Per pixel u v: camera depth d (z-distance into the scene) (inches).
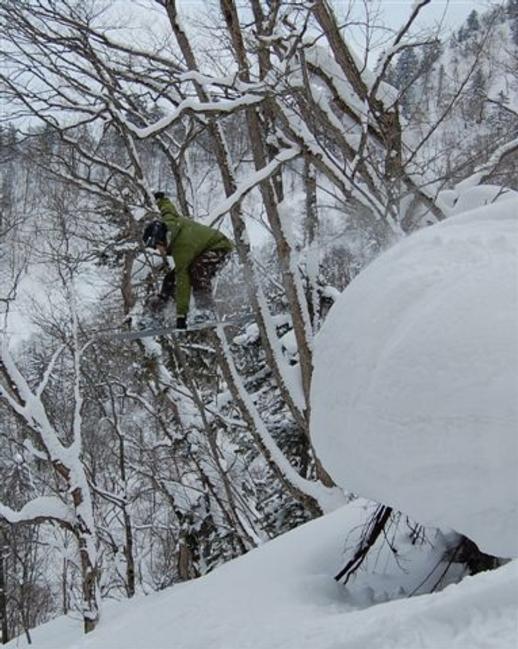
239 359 627.2
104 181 592.1
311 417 164.9
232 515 622.8
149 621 174.2
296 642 115.6
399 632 97.7
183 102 369.7
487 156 393.1
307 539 201.5
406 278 150.0
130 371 734.5
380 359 140.3
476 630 91.0
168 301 382.0
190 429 628.7
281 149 460.4
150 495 904.9
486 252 146.7
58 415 697.0
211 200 606.5
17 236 537.0
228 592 171.6
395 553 175.5
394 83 432.1
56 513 460.8
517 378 120.8
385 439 133.8
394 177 384.5
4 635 660.7
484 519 123.2
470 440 122.3
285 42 408.8
